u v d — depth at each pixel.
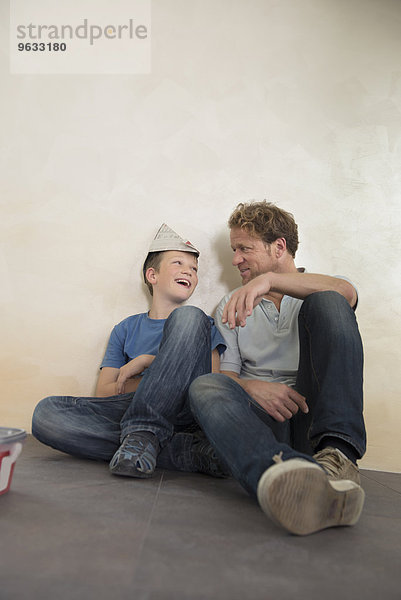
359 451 1.05
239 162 2.05
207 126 2.07
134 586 0.56
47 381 1.92
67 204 2.01
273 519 0.78
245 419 0.93
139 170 2.04
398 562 0.72
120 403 1.41
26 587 0.54
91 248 2.00
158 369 1.20
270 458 0.85
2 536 0.69
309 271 1.99
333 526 0.89
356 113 2.07
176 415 1.22
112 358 1.79
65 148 2.04
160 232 1.92
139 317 1.87
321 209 2.02
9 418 1.89
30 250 1.98
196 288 2.01
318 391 1.12
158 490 1.07
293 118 2.07
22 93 2.06
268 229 1.74
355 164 2.04
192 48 2.10
